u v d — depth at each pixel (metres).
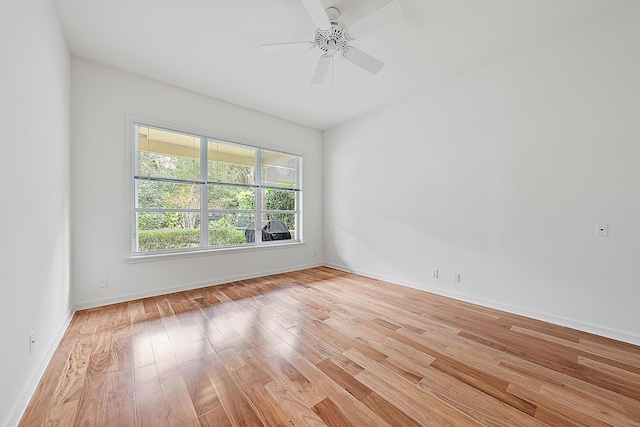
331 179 4.89
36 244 1.62
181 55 2.69
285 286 3.62
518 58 2.60
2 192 1.20
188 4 2.03
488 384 1.55
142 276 3.08
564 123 2.34
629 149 2.04
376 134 4.07
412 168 3.58
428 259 3.40
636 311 2.01
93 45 2.51
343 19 2.20
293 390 1.50
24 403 1.35
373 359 1.82
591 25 2.19
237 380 1.58
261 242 4.25
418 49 2.58
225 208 3.85
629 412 1.32
